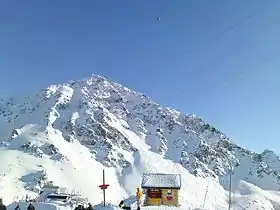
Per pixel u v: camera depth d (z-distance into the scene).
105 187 53.81
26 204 53.66
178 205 72.50
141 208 54.09
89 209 45.47
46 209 51.16
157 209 54.19
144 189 73.88
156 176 75.88
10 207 54.56
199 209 61.59
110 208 48.97
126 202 78.38
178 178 74.88
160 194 73.12
